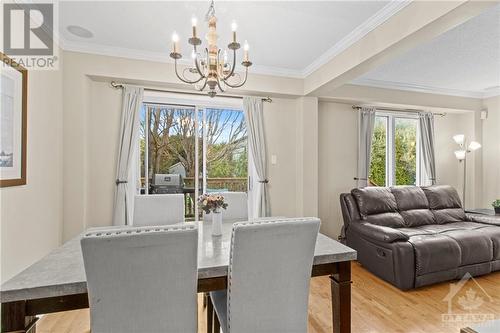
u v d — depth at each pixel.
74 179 2.80
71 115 2.80
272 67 3.42
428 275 2.71
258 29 2.46
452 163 4.90
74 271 1.29
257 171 3.66
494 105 4.49
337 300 1.62
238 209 2.57
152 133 3.61
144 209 2.40
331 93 3.83
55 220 2.59
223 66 1.89
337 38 2.63
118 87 3.15
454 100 4.49
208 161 3.81
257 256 1.26
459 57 3.09
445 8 1.72
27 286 1.13
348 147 4.32
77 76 2.81
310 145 3.73
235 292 1.27
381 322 2.14
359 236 3.27
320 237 1.90
